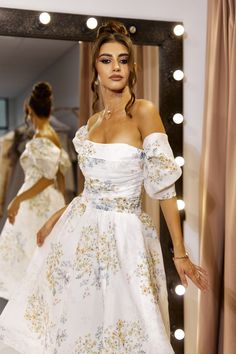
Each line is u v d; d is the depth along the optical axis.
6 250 2.20
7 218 2.19
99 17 2.15
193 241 2.36
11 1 2.08
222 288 2.25
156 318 1.70
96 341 1.73
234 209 2.05
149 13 2.24
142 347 1.71
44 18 2.08
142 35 2.21
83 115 2.20
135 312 1.72
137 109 1.75
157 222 2.25
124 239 1.74
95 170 1.75
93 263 1.74
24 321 1.91
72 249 1.78
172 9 2.27
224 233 2.22
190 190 2.35
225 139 2.19
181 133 2.29
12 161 2.18
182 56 2.27
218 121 2.19
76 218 1.81
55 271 1.81
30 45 2.12
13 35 2.09
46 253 1.95
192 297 2.36
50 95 2.18
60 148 2.21
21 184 2.20
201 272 1.81
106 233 1.74
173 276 2.30
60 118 2.20
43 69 2.15
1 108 2.14
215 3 2.20
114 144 1.73
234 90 2.06
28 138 2.19
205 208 2.22
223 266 2.24
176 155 2.29
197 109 2.33
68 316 1.73
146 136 1.73
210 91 2.21
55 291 1.80
